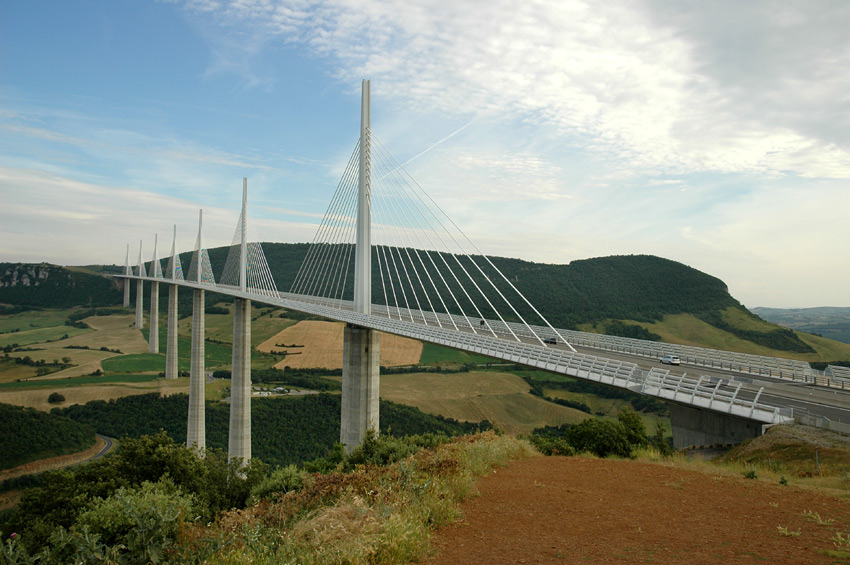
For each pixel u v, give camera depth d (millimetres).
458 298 103438
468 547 7141
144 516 7535
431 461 11031
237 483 24938
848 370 28469
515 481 11367
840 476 12078
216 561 6875
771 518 8180
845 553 6254
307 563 6441
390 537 6738
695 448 22266
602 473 12312
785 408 18859
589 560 6531
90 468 24266
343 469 17641
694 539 7250
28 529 20531
